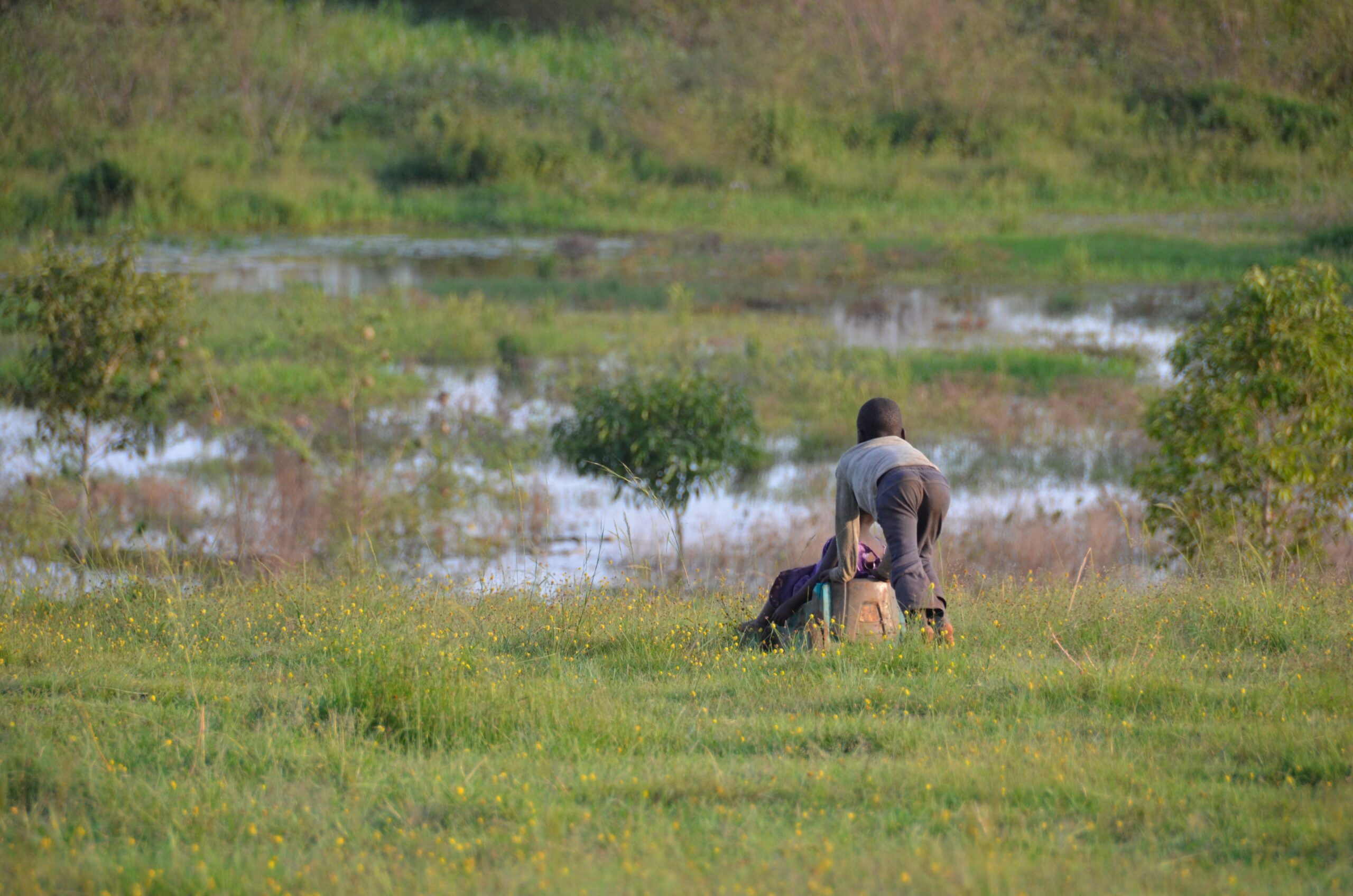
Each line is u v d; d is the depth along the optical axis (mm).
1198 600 25422
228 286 92312
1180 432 33531
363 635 24016
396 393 59062
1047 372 65688
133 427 47344
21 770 16547
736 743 17906
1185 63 167250
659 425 44125
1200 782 15648
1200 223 119312
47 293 41062
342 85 171750
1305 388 31984
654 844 13523
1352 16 161250
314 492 44656
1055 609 25453
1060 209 132625
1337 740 16703
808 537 41375
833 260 105500
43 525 39344
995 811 14672
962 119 159375
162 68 156625
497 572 38375
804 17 182750
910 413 57719
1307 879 12844
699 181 148875
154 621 26188
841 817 14641
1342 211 114938
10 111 143875
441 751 17641
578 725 18438
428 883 12734
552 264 102312
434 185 148625
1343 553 34500
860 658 21750
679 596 30688
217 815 15180
